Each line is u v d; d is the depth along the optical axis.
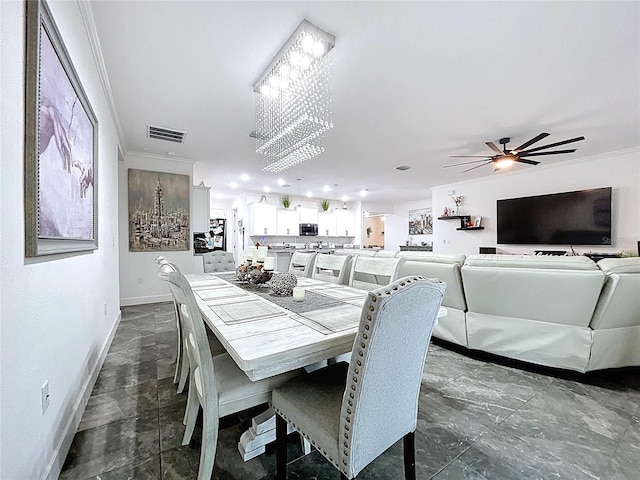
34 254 1.03
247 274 2.41
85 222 1.84
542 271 2.07
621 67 2.42
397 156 4.93
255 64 2.35
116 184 3.57
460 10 1.81
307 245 8.83
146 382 2.13
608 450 1.43
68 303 1.51
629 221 4.55
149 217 4.81
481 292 2.39
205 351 1.13
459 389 2.04
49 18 1.18
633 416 1.71
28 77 1.02
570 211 5.09
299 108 3.12
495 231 6.24
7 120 0.89
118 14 1.82
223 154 4.75
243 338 1.10
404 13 1.83
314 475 1.28
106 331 2.75
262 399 1.27
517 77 2.56
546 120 3.47
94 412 1.75
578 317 2.05
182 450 1.44
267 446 1.44
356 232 10.22
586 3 1.76
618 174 4.64
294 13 1.83
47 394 1.19
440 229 7.39
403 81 2.61
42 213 1.12
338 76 2.52
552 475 1.28
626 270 1.91
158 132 3.79
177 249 5.06
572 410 1.78
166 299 4.95
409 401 1.09
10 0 0.92
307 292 2.04
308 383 1.23
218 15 1.84
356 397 0.88
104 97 2.67
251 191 8.34
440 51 2.20
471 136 4.00
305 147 3.55
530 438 1.52
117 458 1.38
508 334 2.36
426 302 0.97
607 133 3.90
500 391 2.01
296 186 7.61
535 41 2.10
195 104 3.01
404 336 0.95
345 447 0.90
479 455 1.40
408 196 9.27
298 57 2.17
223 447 1.46
